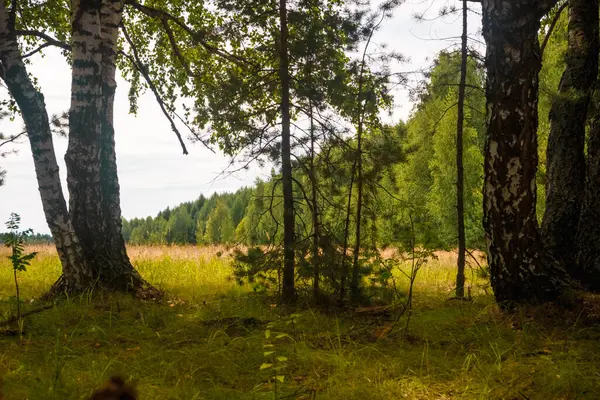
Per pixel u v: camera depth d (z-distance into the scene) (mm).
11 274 13117
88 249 9289
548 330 6520
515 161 7375
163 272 13500
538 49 7410
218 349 5723
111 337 6430
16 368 5051
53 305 8000
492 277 7695
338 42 9156
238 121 9109
